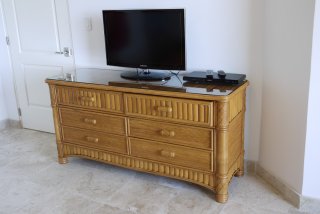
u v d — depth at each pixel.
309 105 2.12
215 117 2.25
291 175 2.36
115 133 2.69
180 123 2.38
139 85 2.55
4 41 3.75
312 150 2.18
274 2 2.33
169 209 2.35
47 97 3.69
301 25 2.10
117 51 2.89
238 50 2.62
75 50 3.35
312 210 2.26
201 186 2.62
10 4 3.57
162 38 2.66
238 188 2.57
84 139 2.88
